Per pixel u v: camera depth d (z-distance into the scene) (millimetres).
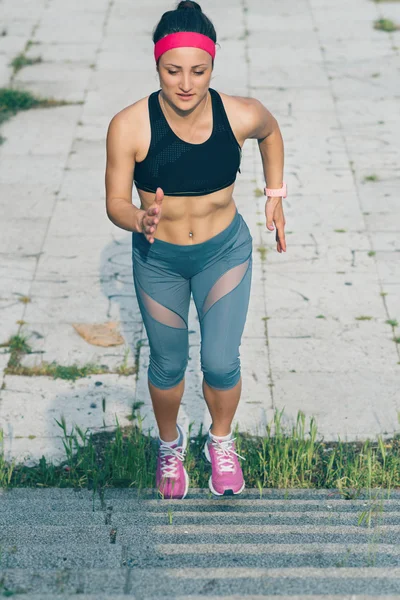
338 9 15164
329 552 4090
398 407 7043
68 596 3354
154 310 4578
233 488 5113
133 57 13664
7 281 8664
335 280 8633
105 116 12016
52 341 7848
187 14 3865
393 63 13359
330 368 7477
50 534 4539
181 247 4379
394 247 9156
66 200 10125
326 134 11453
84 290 8539
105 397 7180
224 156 4176
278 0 15516
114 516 4969
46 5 15617
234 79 12891
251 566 3889
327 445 6633
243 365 7496
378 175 10516
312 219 9664
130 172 4145
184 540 4445
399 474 6176
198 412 6953
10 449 6625
